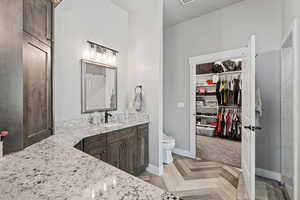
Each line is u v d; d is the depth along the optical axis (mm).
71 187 577
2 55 1019
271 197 1936
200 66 5105
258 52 2539
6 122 1010
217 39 2998
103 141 1840
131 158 2273
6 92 1020
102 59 2479
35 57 1197
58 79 1930
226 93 4480
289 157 1939
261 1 2535
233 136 4359
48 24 1378
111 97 2623
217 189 2070
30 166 782
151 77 2621
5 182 624
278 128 2352
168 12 3068
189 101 3334
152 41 2611
